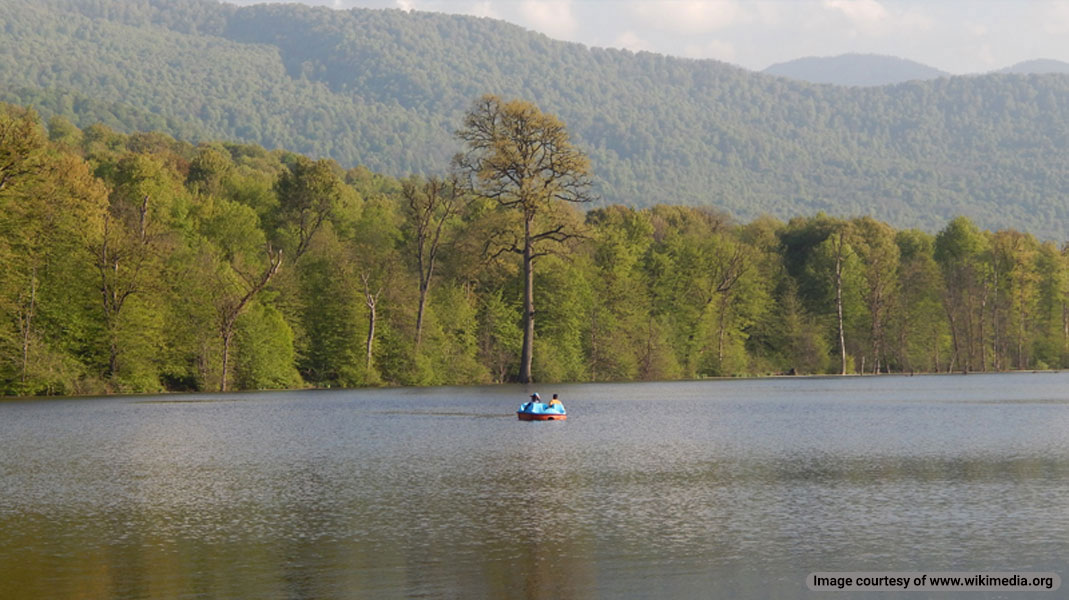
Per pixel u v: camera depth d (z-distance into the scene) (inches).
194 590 819.4
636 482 1341.0
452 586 828.6
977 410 2736.2
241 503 1193.4
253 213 4537.4
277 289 4131.4
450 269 4525.1
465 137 3826.3
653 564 895.7
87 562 908.0
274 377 3944.4
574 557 917.8
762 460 1574.8
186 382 3799.2
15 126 3120.1
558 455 1658.5
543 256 4252.0
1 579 853.2
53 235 3383.4
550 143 3806.6
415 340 4318.4
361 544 970.7
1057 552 937.5
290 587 826.8
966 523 1059.9
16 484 1352.1
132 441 1908.2
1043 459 1568.7
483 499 1211.2
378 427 2219.5
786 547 954.7
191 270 3698.3
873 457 1611.7
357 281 4234.7
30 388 3294.8
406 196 4416.8
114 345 3496.6
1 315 3253.0
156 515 1122.7
